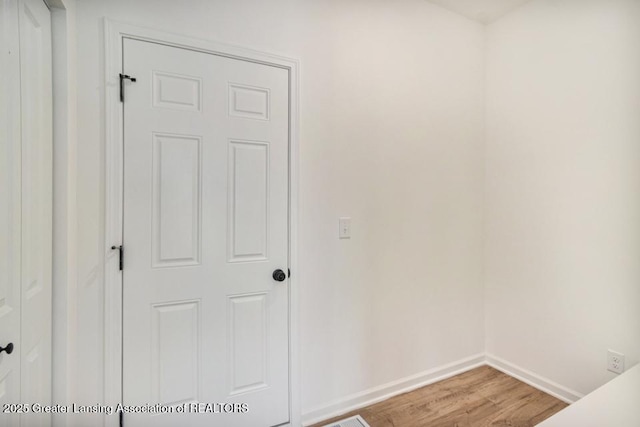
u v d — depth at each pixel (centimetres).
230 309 158
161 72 142
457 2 214
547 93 203
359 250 191
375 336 197
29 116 103
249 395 162
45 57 114
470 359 235
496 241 234
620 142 170
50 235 118
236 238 158
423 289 214
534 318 211
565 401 193
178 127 146
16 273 96
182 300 148
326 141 180
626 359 168
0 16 88
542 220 206
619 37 170
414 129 209
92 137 131
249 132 160
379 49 196
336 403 184
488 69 239
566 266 194
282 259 169
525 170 215
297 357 172
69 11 123
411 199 209
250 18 160
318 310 179
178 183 146
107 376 134
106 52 133
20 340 98
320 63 178
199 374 151
